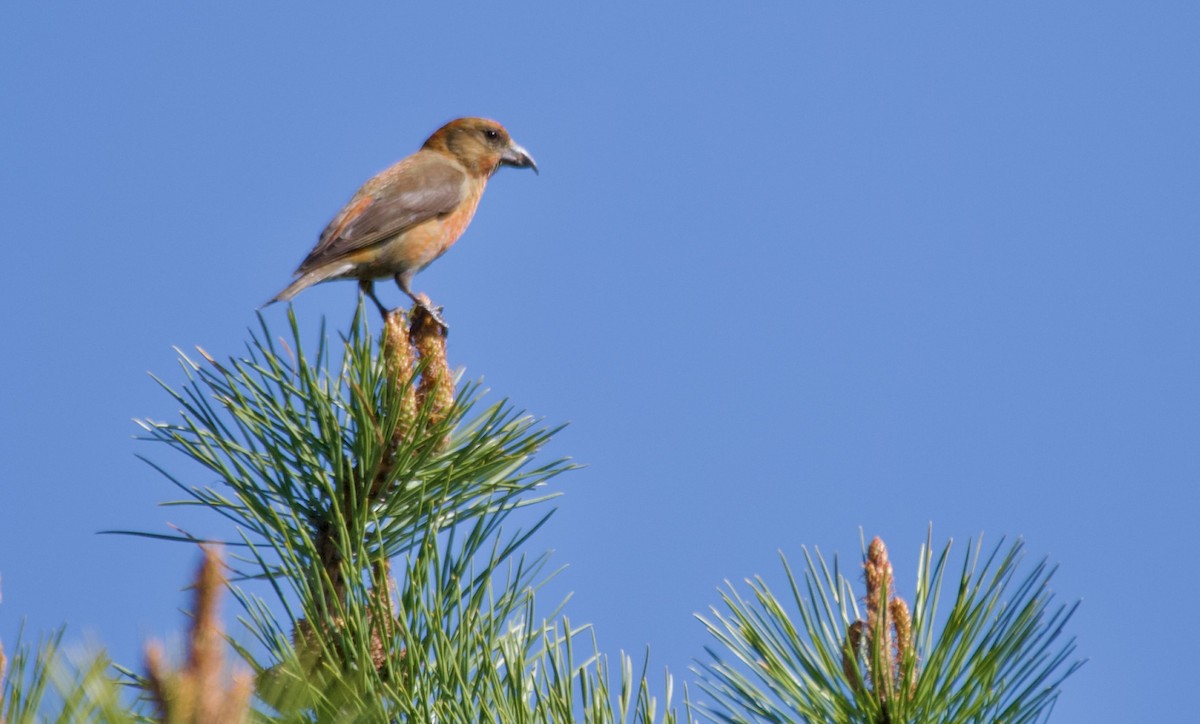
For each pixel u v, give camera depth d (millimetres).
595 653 5086
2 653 2941
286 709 3926
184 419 6188
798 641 4961
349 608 5293
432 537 5578
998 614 4738
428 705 5129
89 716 2828
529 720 5016
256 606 5367
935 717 4727
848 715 4844
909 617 4930
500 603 5602
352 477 6117
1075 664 4660
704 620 4996
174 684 2570
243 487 6148
